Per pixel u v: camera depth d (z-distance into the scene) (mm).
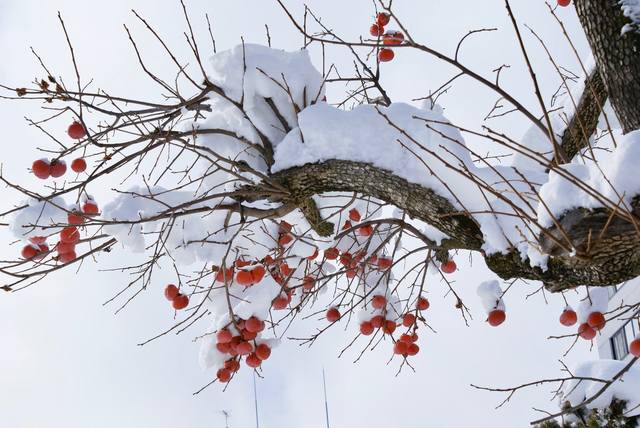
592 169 2994
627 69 3693
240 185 4883
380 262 6090
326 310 6012
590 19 3848
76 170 5152
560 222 3047
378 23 5285
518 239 3695
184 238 5199
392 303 5906
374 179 4148
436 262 6371
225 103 4895
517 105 3471
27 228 4734
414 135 4047
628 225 2926
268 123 4824
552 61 3064
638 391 6082
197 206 5160
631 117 3744
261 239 5609
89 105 4602
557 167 2773
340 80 5844
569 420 6152
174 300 5102
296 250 5645
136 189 5113
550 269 3615
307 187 4465
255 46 4832
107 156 4652
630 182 2768
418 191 3996
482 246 3891
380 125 4156
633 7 3732
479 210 3846
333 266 6312
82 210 5184
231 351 4832
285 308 5484
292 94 4824
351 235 6340
